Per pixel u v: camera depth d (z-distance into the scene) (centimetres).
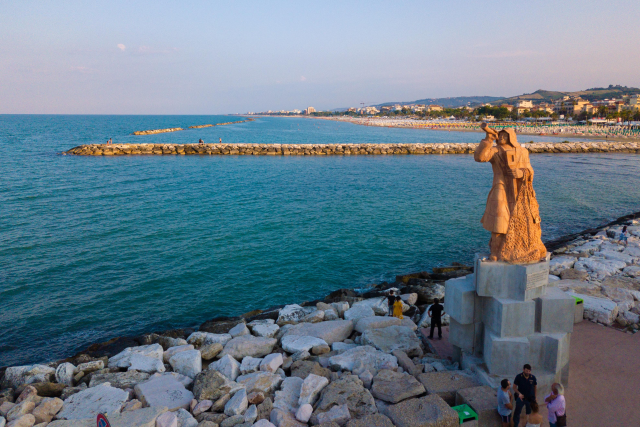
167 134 12838
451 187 4344
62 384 1049
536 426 762
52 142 9531
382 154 7694
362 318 1365
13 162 5922
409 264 2184
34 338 1488
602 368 995
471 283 975
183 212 3188
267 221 2938
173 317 1647
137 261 2183
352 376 959
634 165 6112
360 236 2608
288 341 1227
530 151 7862
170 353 1202
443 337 1233
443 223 2917
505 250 898
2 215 3036
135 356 1163
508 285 888
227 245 2430
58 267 2094
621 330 1208
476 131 14988
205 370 1038
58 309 1689
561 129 12456
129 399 961
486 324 930
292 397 924
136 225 2820
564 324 891
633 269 1759
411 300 1617
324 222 2922
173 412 857
